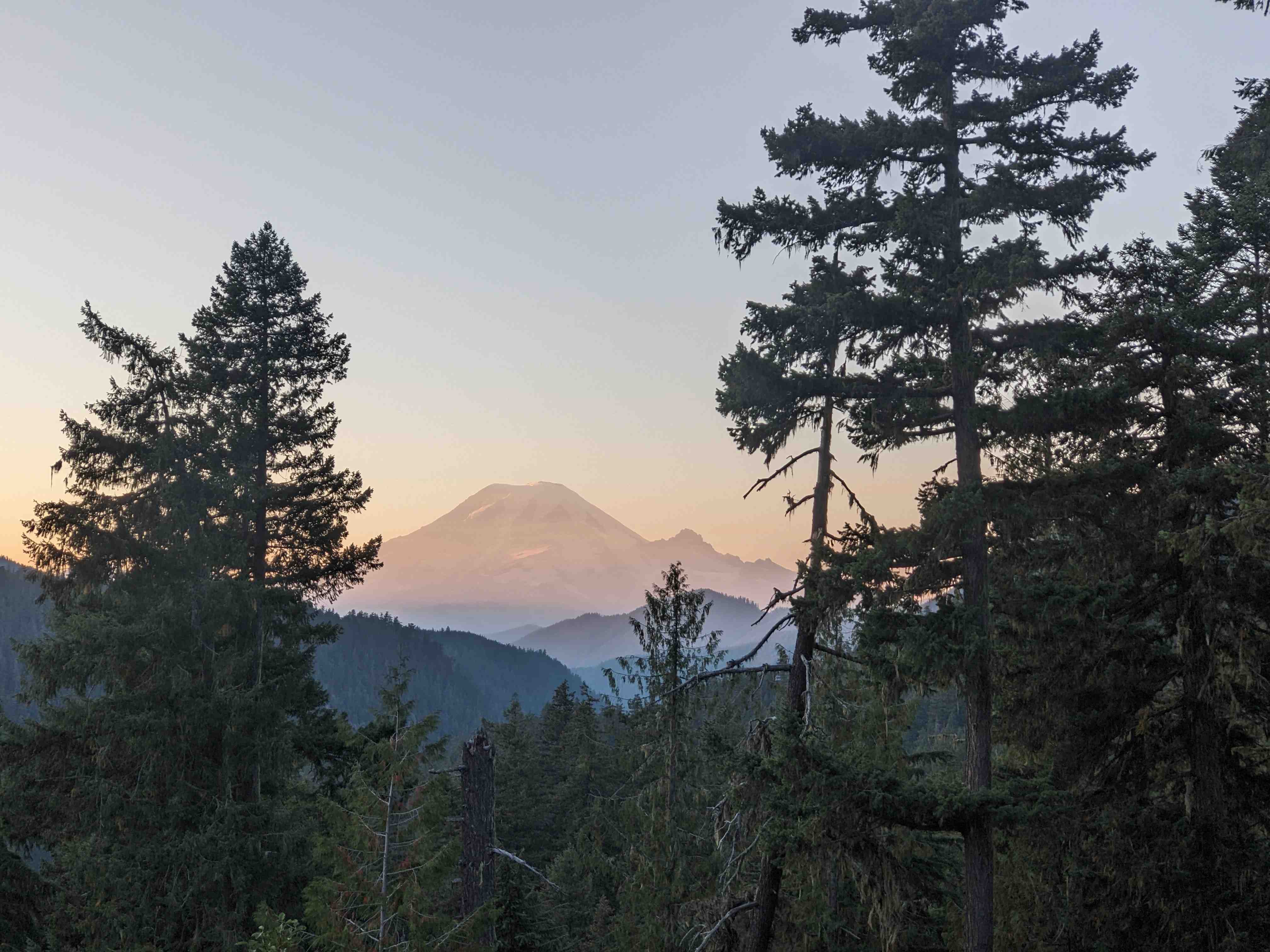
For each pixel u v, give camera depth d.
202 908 19.16
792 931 18.42
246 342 27.62
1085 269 15.09
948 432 15.13
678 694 17.62
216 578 22.27
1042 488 13.71
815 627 16.59
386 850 13.85
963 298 14.38
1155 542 14.30
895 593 13.26
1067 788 15.52
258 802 21.08
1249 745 15.20
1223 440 14.45
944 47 15.35
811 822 12.88
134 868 19.00
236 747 20.91
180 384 23.77
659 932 16.77
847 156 15.82
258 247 27.86
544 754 54.31
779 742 13.29
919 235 14.88
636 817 17.61
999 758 18.42
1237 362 15.23
